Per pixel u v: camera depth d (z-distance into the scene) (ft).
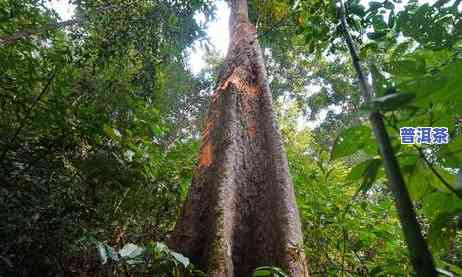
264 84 15.40
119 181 12.12
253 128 13.39
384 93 2.68
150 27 22.54
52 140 12.62
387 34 5.27
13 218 10.06
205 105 43.01
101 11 19.69
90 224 12.54
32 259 10.75
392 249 12.03
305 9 8.68
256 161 12.24
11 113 13.10
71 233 10.89
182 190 15.24
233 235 10.07
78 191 12.60
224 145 12.11
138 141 15.66
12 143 11.66
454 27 4.29
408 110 2.88
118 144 13.08
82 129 12.76
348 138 3.12
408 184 3.39
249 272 9.60
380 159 3.05
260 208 10.97
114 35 21.02
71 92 14.88
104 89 16.03
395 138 3.16
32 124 12.51
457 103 2.88
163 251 7.08
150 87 23.09
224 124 13.03
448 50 4.39
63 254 11.10
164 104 25.57
